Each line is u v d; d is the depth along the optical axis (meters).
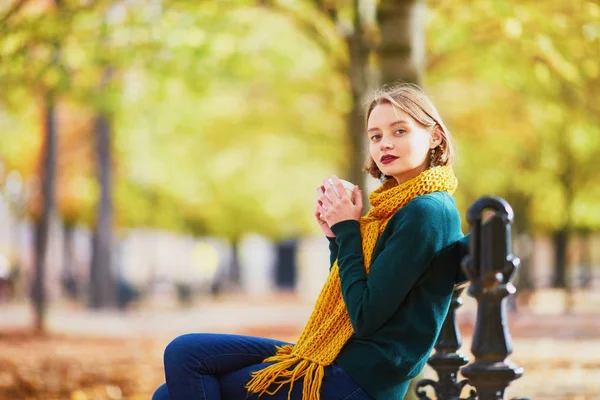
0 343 16.23
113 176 30.03
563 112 13.16
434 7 10.66
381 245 3.30
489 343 3.31
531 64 11.52
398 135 3.49
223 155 28.77
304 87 19.28
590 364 11.91
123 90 13.94
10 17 10.23
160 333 19.42
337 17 10.40
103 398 9.57
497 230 3.25
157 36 11.43
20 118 21.52
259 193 39.50
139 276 47.19
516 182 27.09
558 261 36.19
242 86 22.23
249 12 13.30
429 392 6.78
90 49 11.61
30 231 39.66
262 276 70.81
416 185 3.34
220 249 57.19
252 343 3.49
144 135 28.42
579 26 9.49
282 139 25.72
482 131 21.17
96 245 29.20
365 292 3.20
